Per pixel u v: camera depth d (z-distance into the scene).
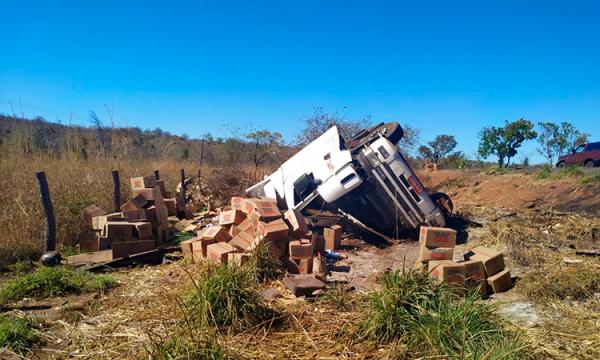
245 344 3.98
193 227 8.81
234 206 6.89
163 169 13.70
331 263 6.97
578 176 12.80
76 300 5.12
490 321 4.00
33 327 4.34
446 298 4.21
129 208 7.88
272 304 4.90
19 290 5.16
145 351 3.62
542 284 5.31
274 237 6.16
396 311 4.03
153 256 6.88
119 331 4.29
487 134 28.62
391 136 9.12
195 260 6.45
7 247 6.75
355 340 4.05
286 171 8.88
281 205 8.77
